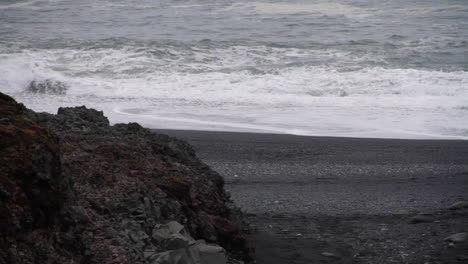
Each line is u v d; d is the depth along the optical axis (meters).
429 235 26.97
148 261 15.34
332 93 72.62
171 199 18.88
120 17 129.25
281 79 77.94
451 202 33.72
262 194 35.72
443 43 103.50
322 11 133.38
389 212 31.67
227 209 23.62
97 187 17.47
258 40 104.00
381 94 72.25
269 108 66.69
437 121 61.56
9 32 111.12
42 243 12.11
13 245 11.34
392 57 91.94
